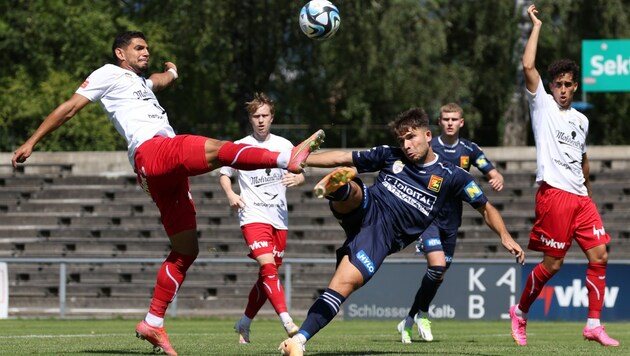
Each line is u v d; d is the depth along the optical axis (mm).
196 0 81875
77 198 61406
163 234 56969
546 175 22469
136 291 51625
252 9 83250
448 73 86562
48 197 61562
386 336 28219
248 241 23672
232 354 19078
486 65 92375
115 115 18938
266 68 86625
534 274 22750
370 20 81438
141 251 55625
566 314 41375
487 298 41719
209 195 60812
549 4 83188
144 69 19578
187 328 35906
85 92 18672
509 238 17781
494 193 58969
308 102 89188
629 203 56938
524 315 23078
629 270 41500
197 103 97000
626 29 84750
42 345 22156
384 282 41938
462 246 54406
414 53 83500
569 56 87000
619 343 24406
